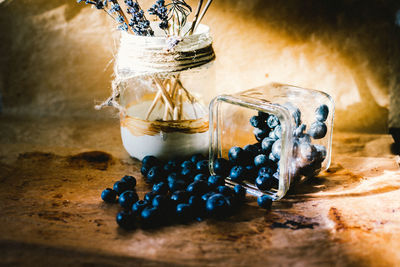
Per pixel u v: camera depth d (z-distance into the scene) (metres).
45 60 0.58
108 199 0.42
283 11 0.53
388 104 0.55
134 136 0.47
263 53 0.55
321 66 0.54
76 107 0.60
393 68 0.53
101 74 0.58
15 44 0.58
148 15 0.52
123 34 0.43
